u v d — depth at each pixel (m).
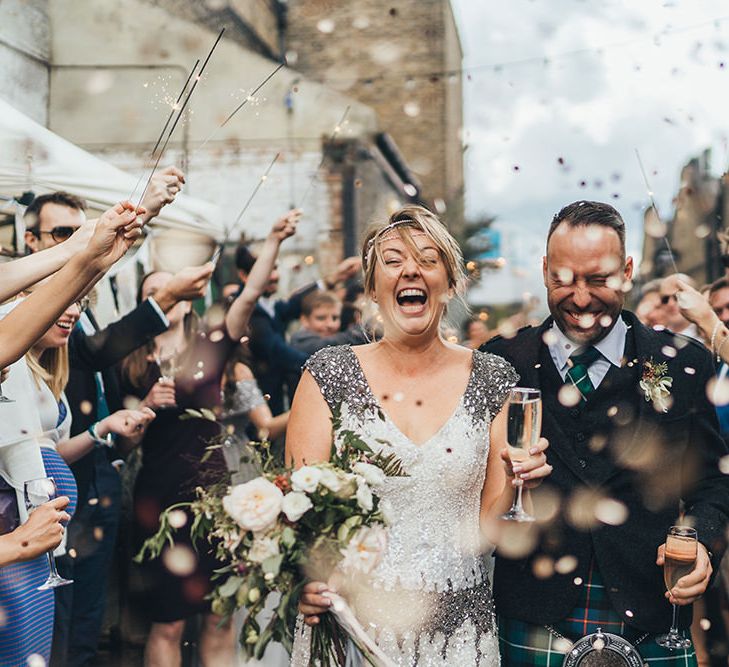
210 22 8.91
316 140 9.15
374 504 2.06
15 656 2.40
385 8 13.59
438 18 13.62
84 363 3.38
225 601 2.04
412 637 2.20
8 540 2.12
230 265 8.60
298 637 2.25
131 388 3.70
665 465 2.40
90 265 2.00
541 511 2.40
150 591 3.51
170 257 5.50
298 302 5.38
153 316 3.35
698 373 2.47
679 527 2.26
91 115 7.62
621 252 2.40
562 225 2.43
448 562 2.24
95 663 3.73
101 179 4.32
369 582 2.19
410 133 13.88
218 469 3.56
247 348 4.34
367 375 2.36
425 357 2.38
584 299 2.38
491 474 2.38
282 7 13.39
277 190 9.08
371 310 2.68
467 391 2.35
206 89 8.48
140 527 3.54
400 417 2.30
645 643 2.38
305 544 2.02
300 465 2.29
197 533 2.04
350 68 13.66
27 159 3.98
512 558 2.43
